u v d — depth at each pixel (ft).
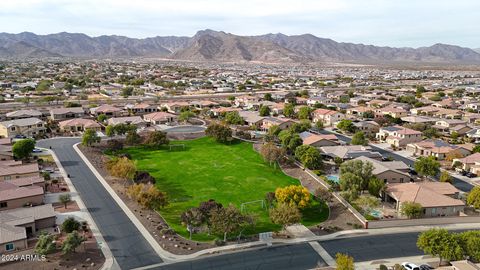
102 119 531.50
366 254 205.77
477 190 258.57
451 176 329.31
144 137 436.35
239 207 266.98
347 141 456.04
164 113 567.18
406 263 191.21
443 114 597.11
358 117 595.06
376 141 463.01
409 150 416.05
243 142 447.83
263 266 193.26
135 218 245.65
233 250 209.46
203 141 449.48
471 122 560.20
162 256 201.46
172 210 261.44
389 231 233.55
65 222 221.66
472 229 236.22
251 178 328.49
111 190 293.43
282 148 372.38
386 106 648.38
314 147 367.45
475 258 184.34
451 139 462.60
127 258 198.70
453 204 249.96
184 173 339.36
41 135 456.45
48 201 269.64
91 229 229.04
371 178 283.18
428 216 248.52
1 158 346.13
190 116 566.36
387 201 276.62
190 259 199.21
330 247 213.46
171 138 456.45
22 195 252.62
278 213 226.99
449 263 194.29
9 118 520.83
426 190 263.49
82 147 411.13
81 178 318.45
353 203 266.98
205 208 237.25
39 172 314.35
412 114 619.26
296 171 346.95
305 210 263.90
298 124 480.64
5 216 219.00
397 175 303.68
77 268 187.32
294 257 202.28
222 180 322.75
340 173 297.12
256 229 235.20
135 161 360.89
